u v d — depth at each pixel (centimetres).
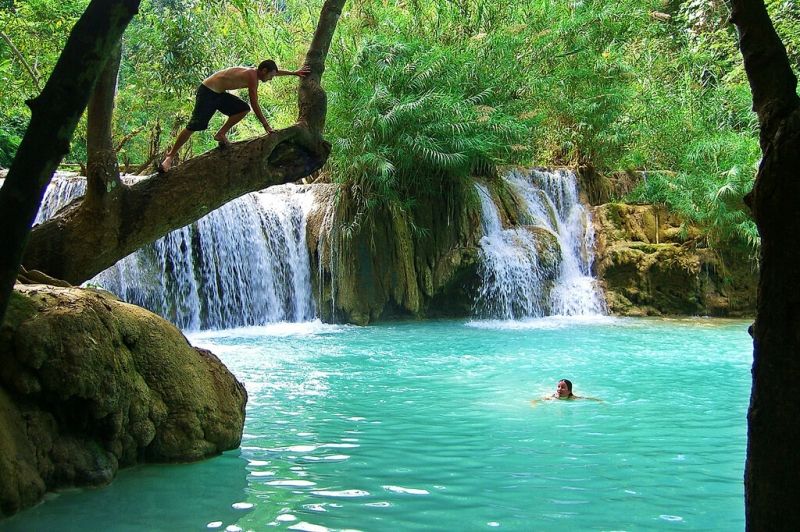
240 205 1705
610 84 2314
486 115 1845
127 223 712
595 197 2258
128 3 345
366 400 908
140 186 726
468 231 1895
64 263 703
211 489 549
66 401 543
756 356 272
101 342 559
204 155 740
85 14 342
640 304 1959
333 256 1738
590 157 2322
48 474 523
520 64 2139
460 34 2061
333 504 521
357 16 1945
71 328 541
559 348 1355
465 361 1208
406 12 2059
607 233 2041
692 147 2162
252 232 1719
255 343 1411
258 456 648
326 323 1741
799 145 257
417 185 1872
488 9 2072
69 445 542
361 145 1752
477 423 789
